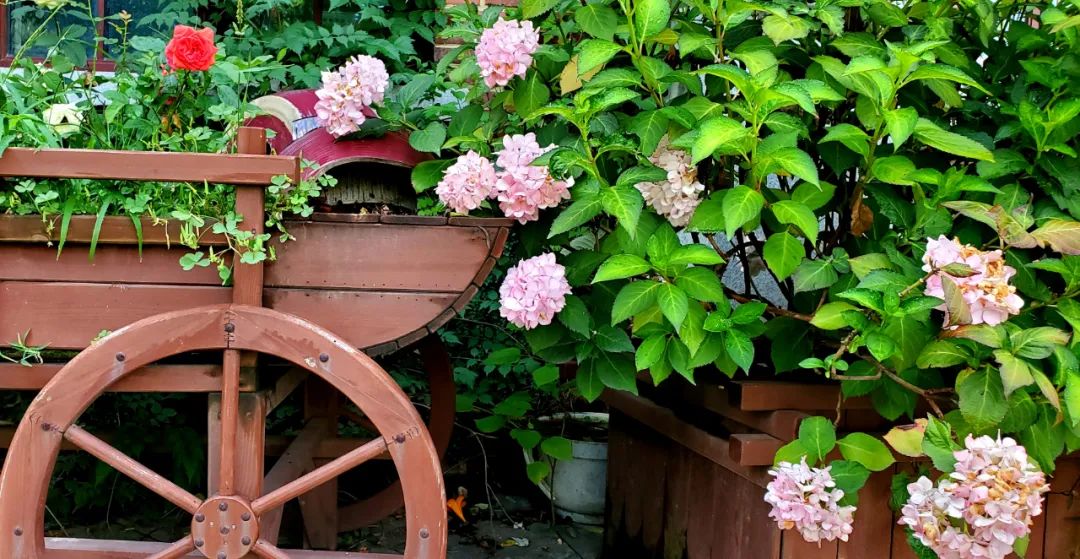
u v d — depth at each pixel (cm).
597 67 198
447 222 186
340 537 275
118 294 180
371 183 209
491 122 212
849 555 185
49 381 174
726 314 182
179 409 302
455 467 327
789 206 176
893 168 179
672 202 189
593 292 202
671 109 182
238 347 172
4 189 178
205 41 193
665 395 239
